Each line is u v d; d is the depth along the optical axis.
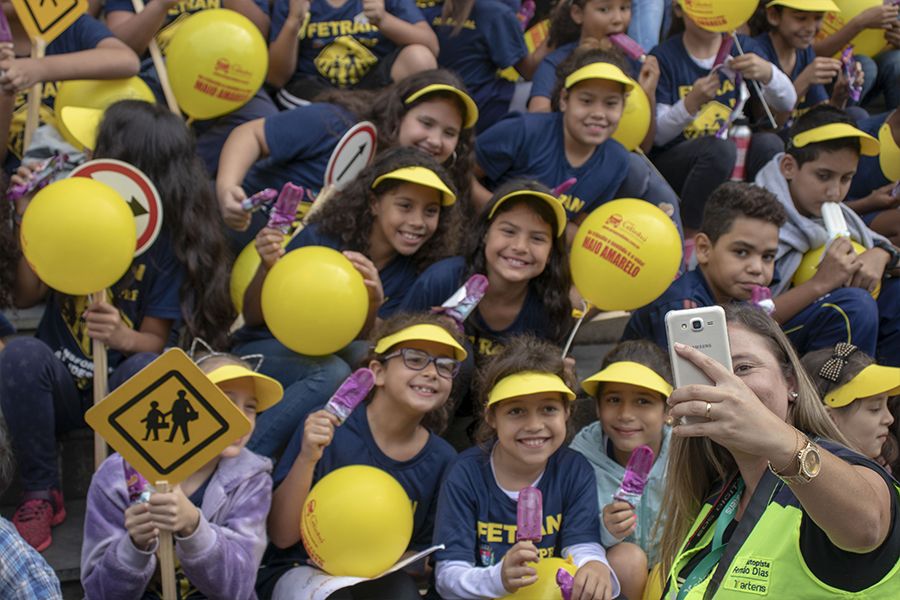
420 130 4.55
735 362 2.21
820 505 1.89
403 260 4.38
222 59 4.61
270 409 3.94
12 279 4.25
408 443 3.74
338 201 4.27
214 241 4.06
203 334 4.07
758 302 4.00
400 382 3.65
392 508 3.34
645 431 3.69
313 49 5.25
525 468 3.55
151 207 3.84
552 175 4.77
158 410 2.89
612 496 3.72
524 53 5.51
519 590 3.30
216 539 3.16
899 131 5.37
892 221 5.31
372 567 3.32
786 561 2.05
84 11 4.43
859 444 3.78
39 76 4.41
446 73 4.59
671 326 2.06
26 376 3.79
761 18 5.81
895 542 1.97
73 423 3.99
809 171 4.71
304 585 3.35
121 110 4.02
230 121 4.88
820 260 4.61
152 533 3.05
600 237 3.97
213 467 3.42
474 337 4.22
